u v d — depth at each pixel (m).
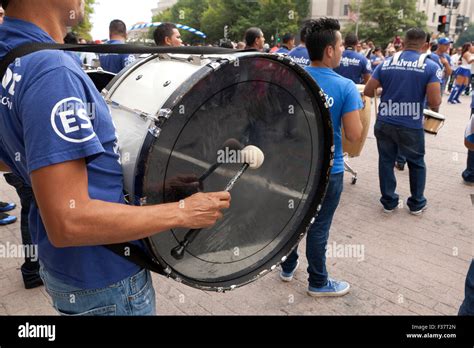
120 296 1.26
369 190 4.70
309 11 45.94
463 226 3.76
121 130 1.16
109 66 3.60
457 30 20.78
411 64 3.63
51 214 0.95
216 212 1.16
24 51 1.03
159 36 4.57
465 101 12.02
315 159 1.52
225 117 1.19
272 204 1.44
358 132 2.39
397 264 3.12
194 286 1.29
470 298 1.74
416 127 3.73
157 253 1.15
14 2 1.09
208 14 47.56
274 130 1.34
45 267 1.27
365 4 44.25
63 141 0.94
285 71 1.28
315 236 2.57
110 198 1.10
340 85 2.35
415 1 45.06
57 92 0.96
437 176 5.12
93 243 0.99
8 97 1.03
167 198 1.14
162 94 1.10
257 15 43.06
